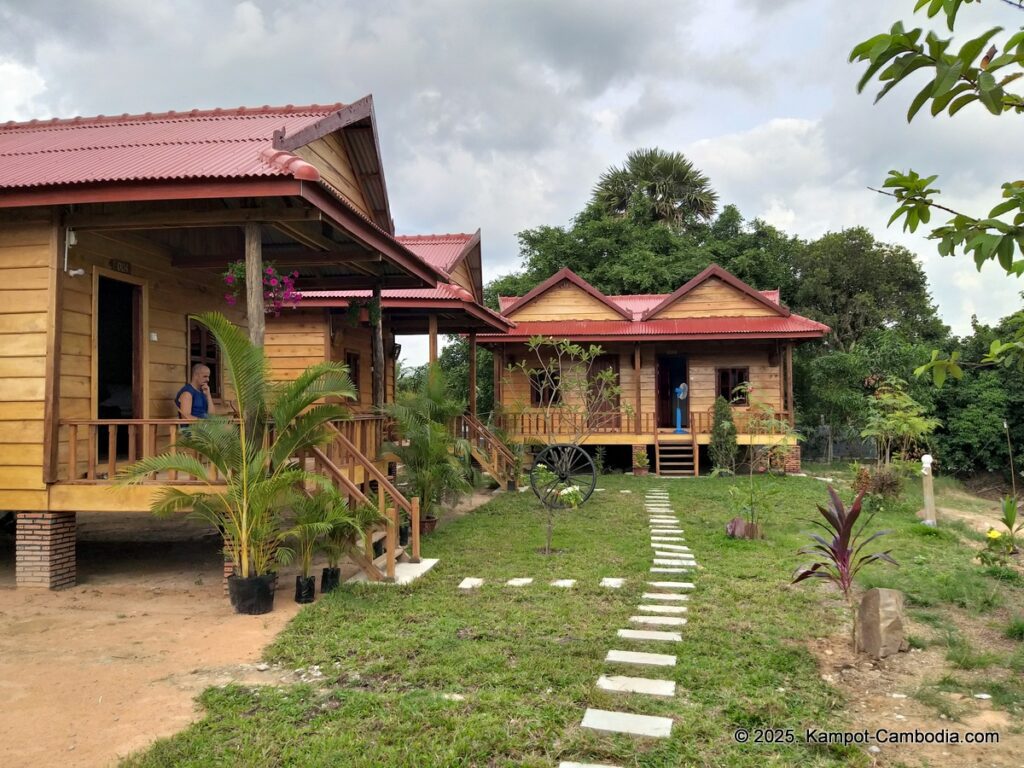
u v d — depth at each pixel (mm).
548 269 29766
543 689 4609
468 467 12445
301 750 3781
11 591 7418
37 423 7559
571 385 17688
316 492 7168
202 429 6480
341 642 5520
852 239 33188
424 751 3768
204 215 7258
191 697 4574
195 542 10078
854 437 24109
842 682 4797
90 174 7012
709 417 19688
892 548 9219
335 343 15586
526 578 7648
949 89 2170
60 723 4188
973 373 22547
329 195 6996
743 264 28891
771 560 8461
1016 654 5234
